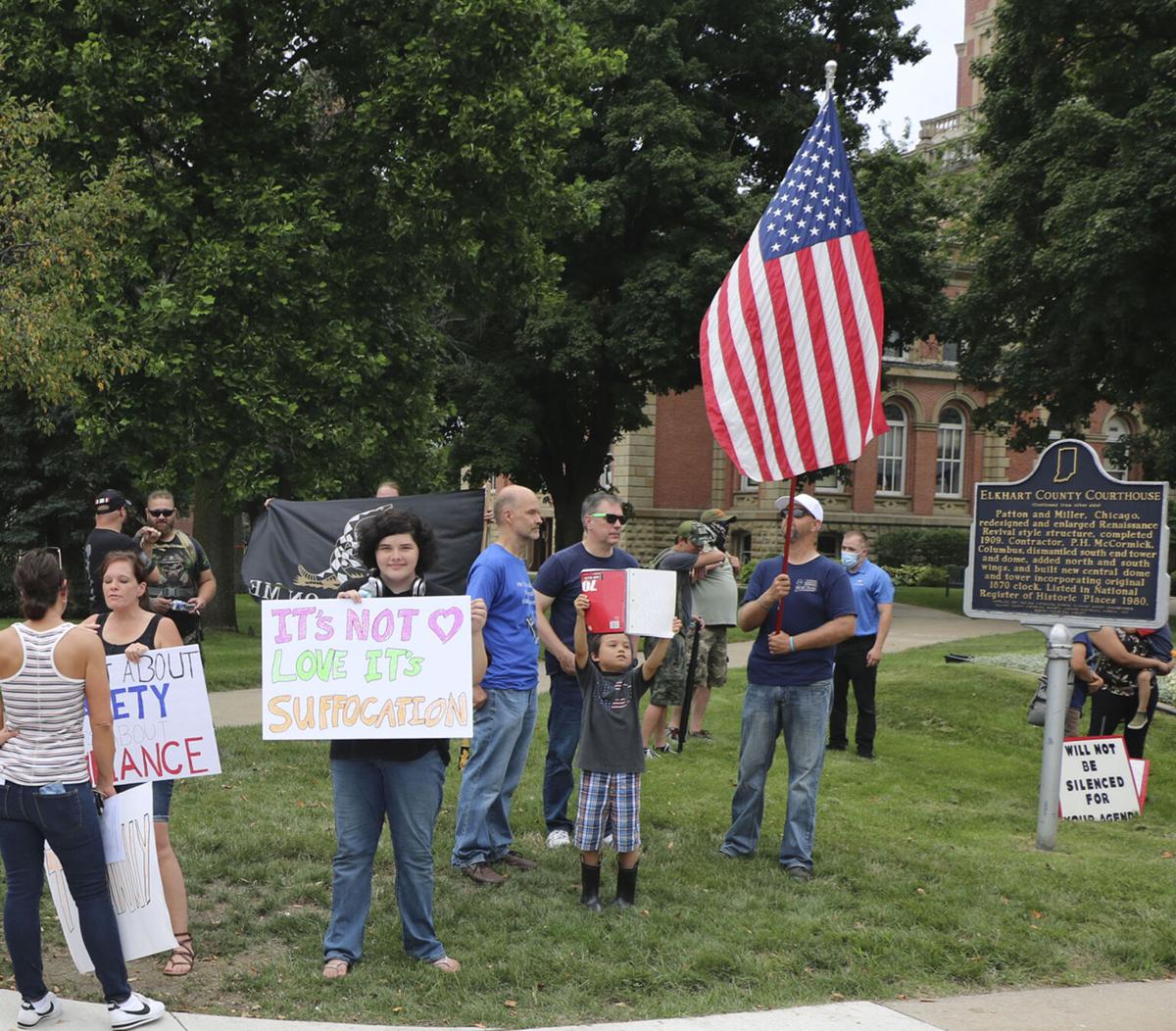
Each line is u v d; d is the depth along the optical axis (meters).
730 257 26.03
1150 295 23.20
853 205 7.31
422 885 5.25
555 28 19.02
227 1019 4.68
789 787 6.90
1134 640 9.62
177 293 15.85
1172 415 25.31
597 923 5.84
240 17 17.03
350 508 8.38
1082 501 8.06
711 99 28.81
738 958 5.43
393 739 5.13
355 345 17.41
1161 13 23.62
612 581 6.10
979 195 29.27
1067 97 25.75
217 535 21.77
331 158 17.61
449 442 29.69
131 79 15.67
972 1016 4.96
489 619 6.51
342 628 5.17
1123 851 7.80
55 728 4.56
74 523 27.16
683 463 42.16
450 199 17.70
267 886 6.34
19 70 15.70
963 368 28.91
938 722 12.38
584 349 26.30
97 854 4.62
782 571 6.88
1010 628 25.62
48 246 14.58
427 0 17.17
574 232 24.48
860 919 6.11
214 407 16.75
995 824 8.48
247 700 12.83
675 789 8.78
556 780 7.28
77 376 16.31
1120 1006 5.15
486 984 5.13
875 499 42.81
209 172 16.97
